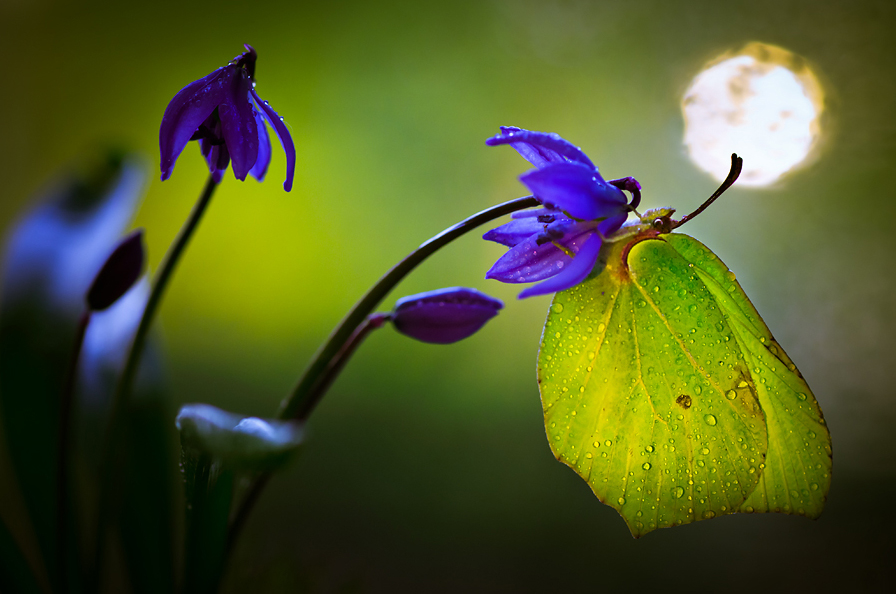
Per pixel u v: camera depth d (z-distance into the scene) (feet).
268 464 0.64
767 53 1.49
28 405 0.76
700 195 1.51
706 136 1.53
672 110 1.63
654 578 1.04
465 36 1.95
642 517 0.71
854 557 1.06
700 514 0.71
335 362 0.70
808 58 1.46
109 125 2.10
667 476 0.71
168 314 1.79
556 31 1.80
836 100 1.43
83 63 2.10
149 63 2.13
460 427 1.44
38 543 0.74
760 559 1.08
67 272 0.80
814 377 1.34
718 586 1.02
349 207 1.95
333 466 1.30
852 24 1.43
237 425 0.64
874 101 1.40
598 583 1.03
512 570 1.05
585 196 0.66
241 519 0.70
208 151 0.69
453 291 0.71
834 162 1.42
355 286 1.84
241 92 0.68
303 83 2.07
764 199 1.46
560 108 1.78
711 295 0.70
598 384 0.70
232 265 1.90
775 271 1.42
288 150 0.68
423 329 0.70
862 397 1.30
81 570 0.74
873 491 1.17
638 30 1.69
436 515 1.17
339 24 2.06
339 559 1.02
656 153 1.59
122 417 0.71
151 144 2.09
